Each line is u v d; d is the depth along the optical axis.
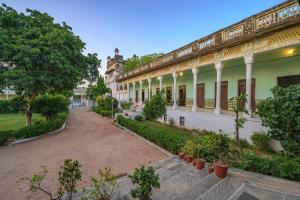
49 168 7.47
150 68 20.75
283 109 5.86
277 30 8.27
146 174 4.17
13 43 11.48
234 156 6.68
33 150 10.20
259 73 12.21
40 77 11.83
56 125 15.95
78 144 11.30
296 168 4.93
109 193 4.81
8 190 5.76
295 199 3.85
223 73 15.09
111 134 14.29
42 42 11.68
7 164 8.06
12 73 10.62
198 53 13.01
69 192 4.34
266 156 7.71
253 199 3.88
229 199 3.92
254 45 9.45
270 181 4.80
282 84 10.89
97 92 41.31
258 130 8.94
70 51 13.60
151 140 11.09
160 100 13.25
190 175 5.68
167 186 5.05
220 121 11.28
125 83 32.12
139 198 4.05
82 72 15.47
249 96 9.66
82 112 38.22
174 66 16.64
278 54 9.84
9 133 11.76
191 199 4.17
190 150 7.04
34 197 5.29
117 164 7.72
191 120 13.96
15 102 15.25
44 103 17.00
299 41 7.60
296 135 5.76
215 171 5.33
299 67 10.05
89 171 7.04
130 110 23.67
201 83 17.69
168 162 7.35
